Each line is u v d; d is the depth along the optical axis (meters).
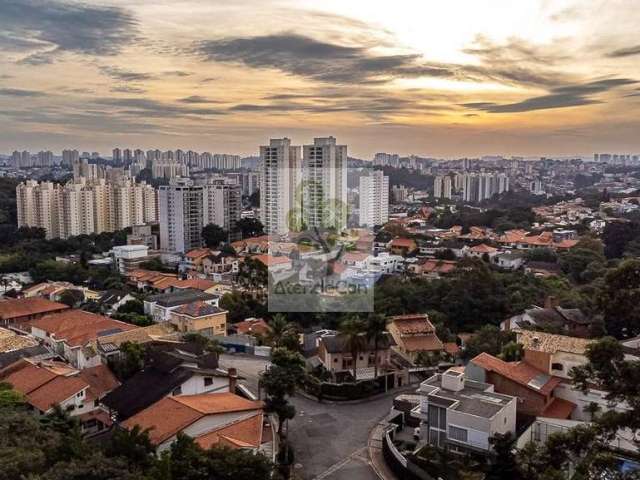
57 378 52.97
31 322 78.62
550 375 51.72
